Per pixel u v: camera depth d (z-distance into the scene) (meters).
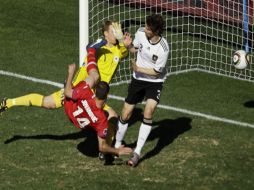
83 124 33.00
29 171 33.38
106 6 55.50
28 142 36.44
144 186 32.41
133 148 36.69
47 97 34.53
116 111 41.38
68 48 51.53
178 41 54.41
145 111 34.47
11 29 53.94
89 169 33.94
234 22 57.47
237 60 42.62
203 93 45.62
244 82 48.88
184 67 50.72
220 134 38.84
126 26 53.84
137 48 34.91
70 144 36.53
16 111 40.19
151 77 34.56
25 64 47.62
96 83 33.34
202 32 56.16
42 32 54.16
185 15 57.69
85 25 43.19
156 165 34.75
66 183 32.34
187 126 39.69
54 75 46.22
